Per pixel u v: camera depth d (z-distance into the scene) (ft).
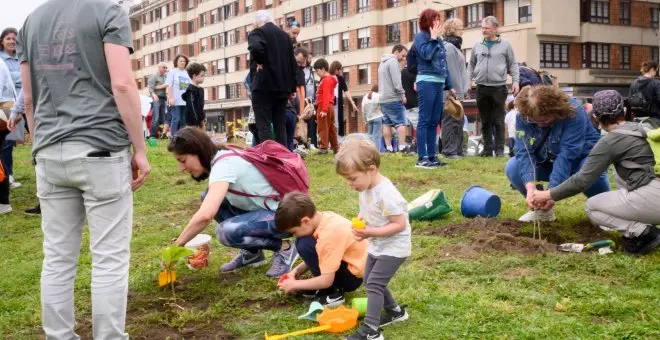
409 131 49.75
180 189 29.84
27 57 11.80
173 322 13.16
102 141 11.07
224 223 15.57
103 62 11.16
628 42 126.11
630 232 16.35
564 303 13.08
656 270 15.03
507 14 119.85
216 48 206.18
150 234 21.50
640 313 12.45
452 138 37.09
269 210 15.61
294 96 35.24
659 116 32.96
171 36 228.43
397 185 27.50
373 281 12.05
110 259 11.27
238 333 12.66
